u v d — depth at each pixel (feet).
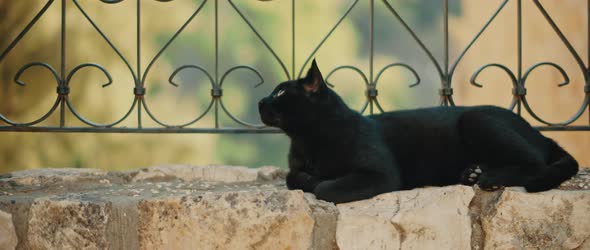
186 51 34.68
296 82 12.02
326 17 34.81
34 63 12.54
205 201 10.01
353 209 10.30
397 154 11.89
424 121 12.07
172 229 10.02
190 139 34.40
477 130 11.53
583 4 25.48
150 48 33.04
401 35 38.93
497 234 10.37
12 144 31.71
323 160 11.71
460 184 11.48
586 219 10.39
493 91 32.35
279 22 34.55
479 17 35.14
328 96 11.82
